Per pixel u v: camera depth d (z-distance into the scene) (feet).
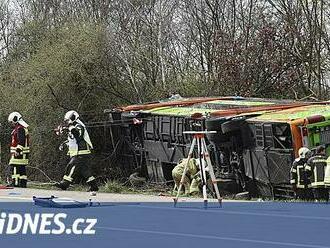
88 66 119.85
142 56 129.49
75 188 78.64
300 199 64.39
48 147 116.78
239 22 133.08
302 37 121.90
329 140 68.39
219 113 78.33
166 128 89.66
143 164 98.63
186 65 136.87
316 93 122.01
